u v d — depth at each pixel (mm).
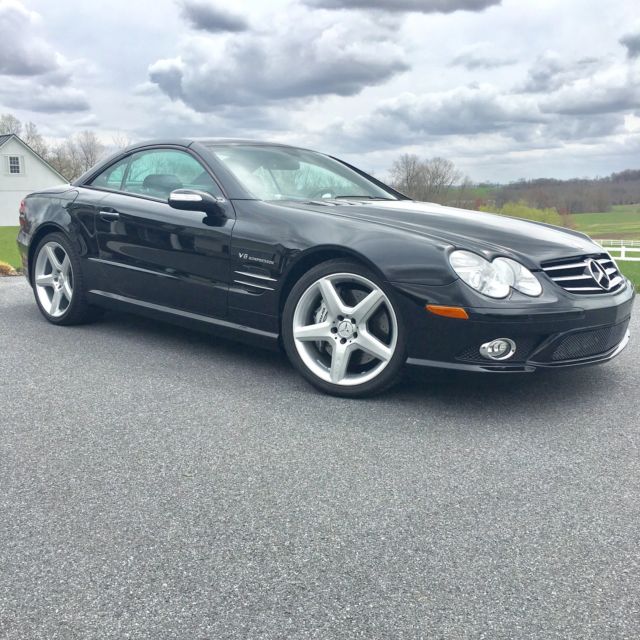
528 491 2586
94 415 3377
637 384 4012
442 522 2340
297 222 3807
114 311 5336
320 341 3785
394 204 4270
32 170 53375
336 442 3059
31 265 5434
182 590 1947
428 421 3340
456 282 3312
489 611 1855
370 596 1921
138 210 4574
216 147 4516
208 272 4168
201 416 3375
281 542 2203
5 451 2924
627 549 2170
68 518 2354
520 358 3365
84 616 1828
